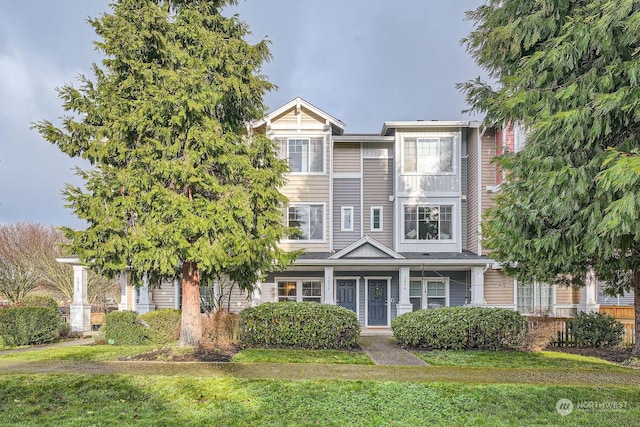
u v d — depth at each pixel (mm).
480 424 5176
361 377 7320
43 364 8148
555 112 5656
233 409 5605
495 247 9625
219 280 12625
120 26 8336
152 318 11672
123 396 6160
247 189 9227
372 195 17781
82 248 7984
